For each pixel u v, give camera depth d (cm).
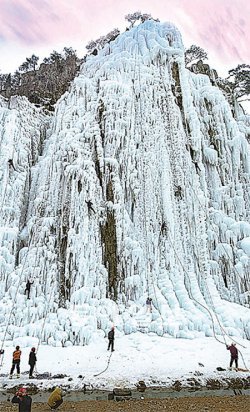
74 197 3180
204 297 2938
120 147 3503
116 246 3077
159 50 4125
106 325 2605
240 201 3647
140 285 2945
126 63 4022
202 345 2362
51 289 2814
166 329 2542
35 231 3136
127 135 3562
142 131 3625
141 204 3306
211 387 1784
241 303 3098
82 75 4069
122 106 3672
